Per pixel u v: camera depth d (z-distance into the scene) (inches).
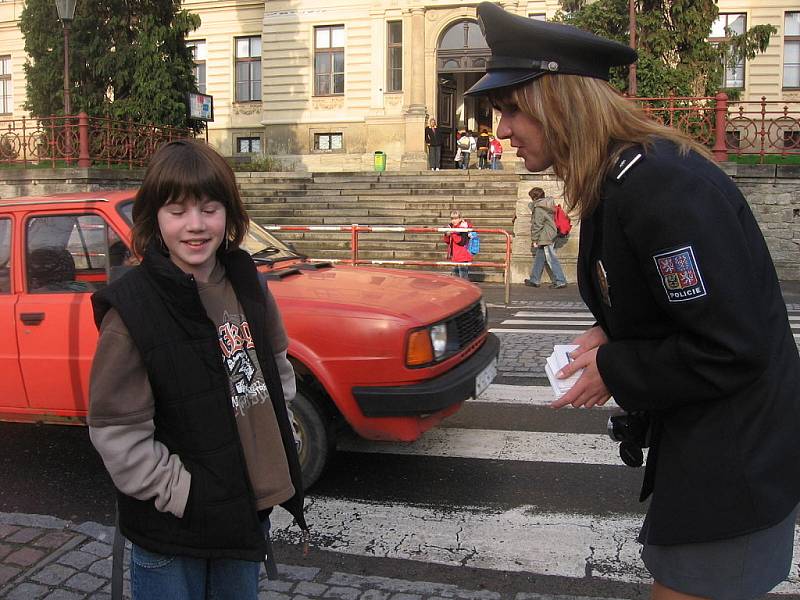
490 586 132.6
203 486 73.6
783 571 68.4
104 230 180.5
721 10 1021.8
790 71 1017.5
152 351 71.4
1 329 182.5
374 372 160.2
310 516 162.1
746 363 61.5
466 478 183.0
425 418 165.8
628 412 73.3
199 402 73.7
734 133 619.5
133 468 71.2
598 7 698.2
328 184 783.7
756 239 66.1
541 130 71.6
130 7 826.2
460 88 1141.7
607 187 67.4
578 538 150.3
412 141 1090.7
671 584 68.8
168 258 77.6
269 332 86.3
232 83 1193.4
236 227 80.4
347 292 175.2
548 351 323.3
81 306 177.0
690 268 61.8
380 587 127.4
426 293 180.7
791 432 65.5
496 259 601.6
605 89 69.6
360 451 202.2
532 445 206.2
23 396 183.0
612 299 69.3
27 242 185.2
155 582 75.7
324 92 1145.4
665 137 68.5
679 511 66.7
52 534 144.1
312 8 1133.7
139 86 799.7
